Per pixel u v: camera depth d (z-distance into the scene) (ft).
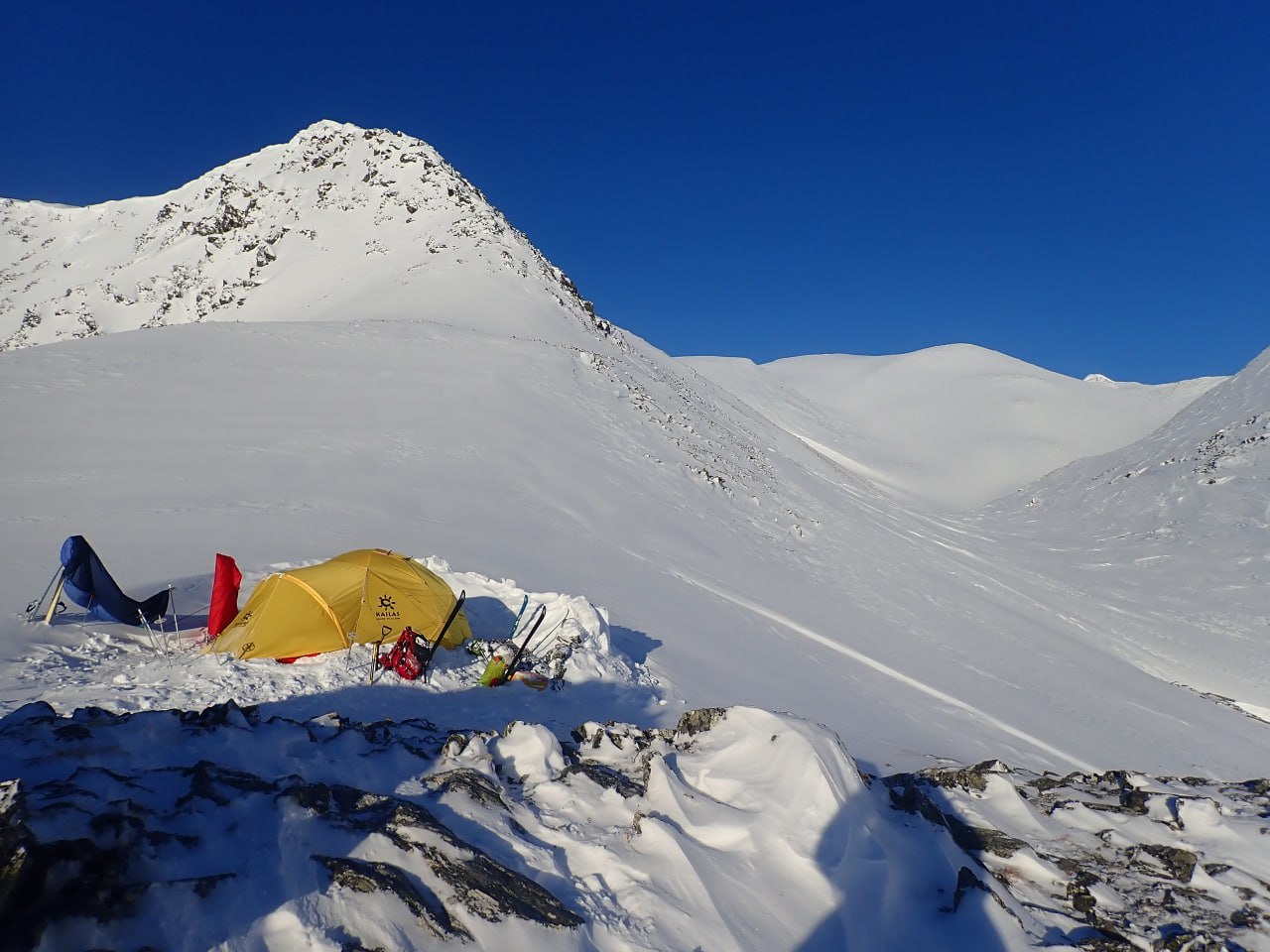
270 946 9.53
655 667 42.86
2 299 480.23
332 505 64.18
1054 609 109.09
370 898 10.49
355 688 30.01
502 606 42.70
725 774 16.88
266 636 31.58
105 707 24.57
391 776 15.05
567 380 131.44
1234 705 83.92
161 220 513.04
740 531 99.25
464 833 13.34
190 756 13.83
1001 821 18.94
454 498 74.33
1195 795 21.86
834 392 355.97
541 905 11.61
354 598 33.78
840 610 79.66
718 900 12.86
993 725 54.75
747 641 57.77
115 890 9.34
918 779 20.42
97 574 33.53
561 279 254.68
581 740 20.01
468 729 28.17
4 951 8.31
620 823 15.07
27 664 28.04
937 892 14.46
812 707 45.06
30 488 58.29
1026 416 313.94
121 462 68.44
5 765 12.13
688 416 153.07
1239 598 115.55
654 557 76.33
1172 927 14.80
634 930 11.96
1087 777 23.39
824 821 14.83
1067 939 13.89
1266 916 15.37
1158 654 96.78
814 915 13.00
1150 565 136.05
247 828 11.56
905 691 57.36
